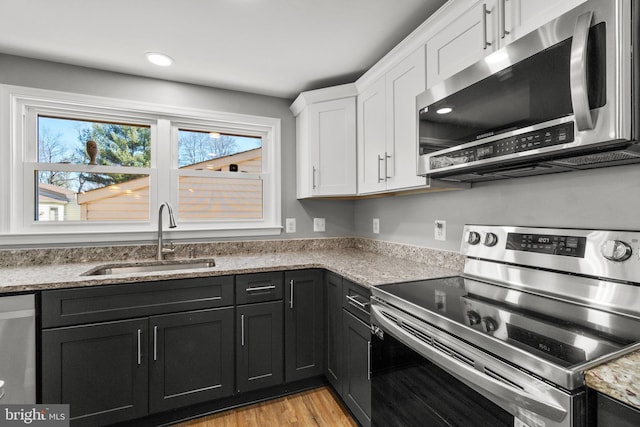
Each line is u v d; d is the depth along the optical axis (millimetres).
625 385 575
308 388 2014
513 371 742
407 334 1094
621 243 970
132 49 1830
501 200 1450
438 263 1788
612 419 587
